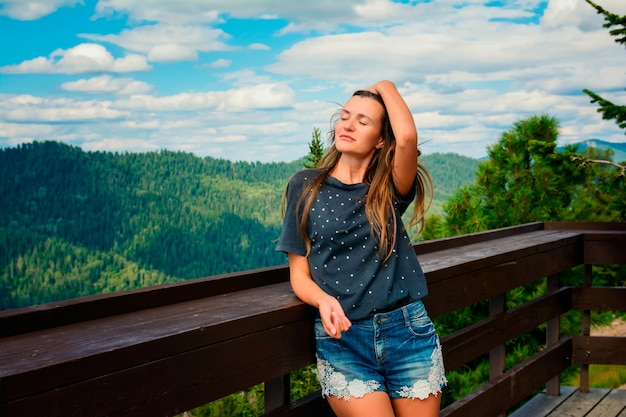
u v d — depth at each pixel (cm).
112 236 13475
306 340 187
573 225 371
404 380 180
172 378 147
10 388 117
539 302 314
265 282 212
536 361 310
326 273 181
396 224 186
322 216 181
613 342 341
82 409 129
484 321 272
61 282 12206
